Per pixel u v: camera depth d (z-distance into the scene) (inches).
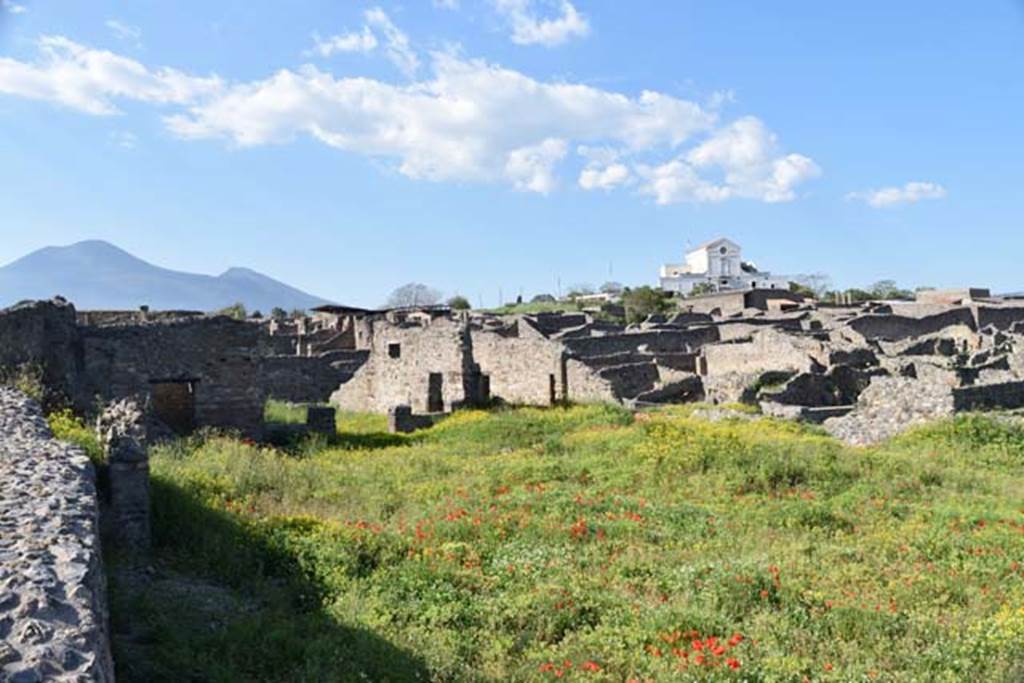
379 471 827.4
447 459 896.3
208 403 1054.4
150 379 1024.2
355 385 1642.5
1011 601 434.0
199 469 675.4
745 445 836.6
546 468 792.3
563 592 444.1
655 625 402.3
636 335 1984.5
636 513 627.8
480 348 1566.2
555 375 1396.4
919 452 868.6
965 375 1325.0
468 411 1278.3
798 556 517.0
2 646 185.2
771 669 350.9
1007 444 876.0
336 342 2276.1
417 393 1462.8
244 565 461.7
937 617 415.5
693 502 673.6
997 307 2428.6
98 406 882.8
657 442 860.0
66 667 182.5
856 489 698.8
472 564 502.9
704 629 400.8
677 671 347.6
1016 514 604.7
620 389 1446.9
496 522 591.2
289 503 621.3
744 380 1408.7
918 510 626.5
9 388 663.8
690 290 4825.3
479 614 414.6
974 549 520.1
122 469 474.0
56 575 230.2
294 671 326.3
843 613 414.6
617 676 349.1
